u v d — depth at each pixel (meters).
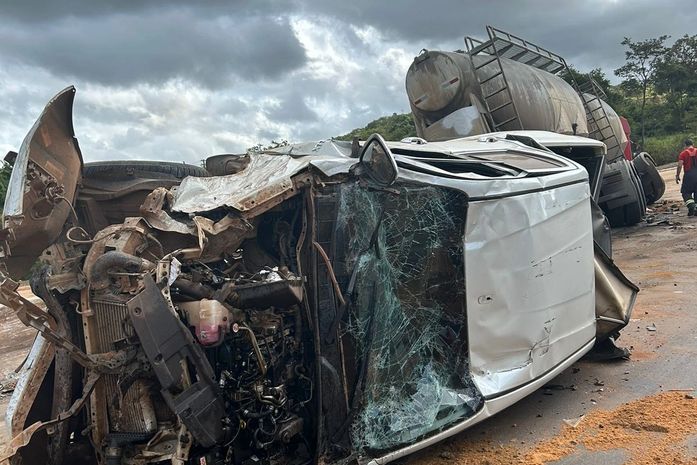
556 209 4.05
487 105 8.76
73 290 2.79
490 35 9.01
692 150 11.95
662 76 47.19
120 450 2.76
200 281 2.87
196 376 2.63
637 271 7.97
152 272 2.67
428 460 3.45
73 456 3.01
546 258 3.91
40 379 2.99
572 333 4.22
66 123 3.14
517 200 3.70
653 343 5.12
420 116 9.48
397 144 4.12
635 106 47.44
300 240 3.19
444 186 3.45
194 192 3.33
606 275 5.05
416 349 3.37
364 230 3.27
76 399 2.96
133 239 2.89
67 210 3.08
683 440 3.34
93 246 2.85
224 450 2.80
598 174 6.31
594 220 5.22
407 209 3.38
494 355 3.56
